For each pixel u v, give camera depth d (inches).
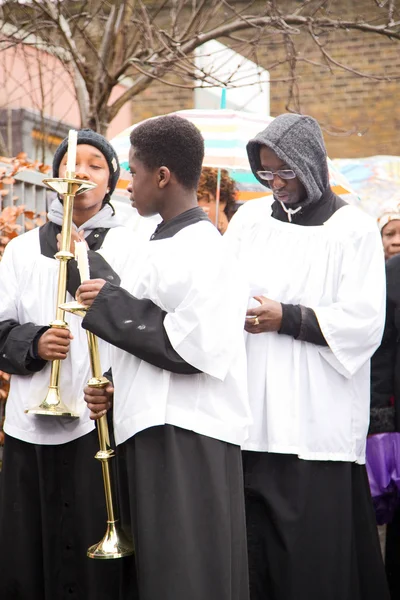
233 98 401.1
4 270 174.9
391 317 195.5
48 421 165.3
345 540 175.6
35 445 165.6
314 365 176.7
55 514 165.8
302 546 173.6
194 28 360.2
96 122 336.8
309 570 173.6
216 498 137.2
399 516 201.3
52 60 438.9
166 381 139.9
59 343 159.8
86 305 141.6
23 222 263.0
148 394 139.9
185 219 147.0
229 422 140.9
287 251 182.7
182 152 147.9
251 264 184.7
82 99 340.8
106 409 147.6
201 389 140.8
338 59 570.6
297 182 179.6
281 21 315.9
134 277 166.4
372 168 389.7
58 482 166.4
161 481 138.0
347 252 179.9
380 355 197.2
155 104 573.3
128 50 344.8
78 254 145.7
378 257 180.5
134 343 137.6
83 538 162.9
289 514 173.3
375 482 194.5
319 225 182.7
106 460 147.9
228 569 136.1
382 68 566.9
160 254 143.0
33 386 167.0
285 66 557.9
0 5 358.6
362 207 373.1
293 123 178.5
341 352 174.9
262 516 176.6
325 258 180.5
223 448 140.1
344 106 572.1
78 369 166.7
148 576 135.7
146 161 148.5
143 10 322.3
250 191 264.4
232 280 141.8
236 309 141.3
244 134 245.8
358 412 180.9
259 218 188.2
